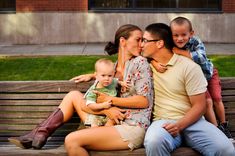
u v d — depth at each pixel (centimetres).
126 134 456
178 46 481
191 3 1680
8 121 529
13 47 1560
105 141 454
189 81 466
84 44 1631
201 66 491
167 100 475
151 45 474
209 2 1684
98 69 471
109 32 1672
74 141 449
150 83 470
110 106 470
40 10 1661
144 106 467
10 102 527
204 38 1683
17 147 487
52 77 1020
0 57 1303
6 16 1661
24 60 1216
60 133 527
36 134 478
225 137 454
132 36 482
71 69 1084
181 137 469
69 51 1423
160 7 1680
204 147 456
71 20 1664
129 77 474
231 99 525
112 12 1661
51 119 486
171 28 480
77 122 525
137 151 459
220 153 451
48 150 471
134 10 1672
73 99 496
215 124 497
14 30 1666
